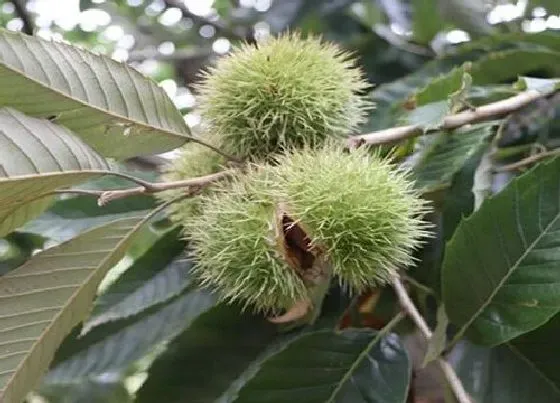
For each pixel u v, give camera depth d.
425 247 0.43
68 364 0.43
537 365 0.39
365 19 0.67
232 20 0.73
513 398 0.39
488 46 0.50
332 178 0.35
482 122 0.40
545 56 0.47
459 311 0.37
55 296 0.35
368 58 0.58
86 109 0.34
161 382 0.41
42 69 0.33
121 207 0.45
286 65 0.37
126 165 0.59
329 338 0.38
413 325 0.44
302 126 0.37
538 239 0.36
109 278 0.51
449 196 0.42
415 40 0.59
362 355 0.38
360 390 0.38
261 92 0.37
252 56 0.38
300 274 0.35
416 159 0.41
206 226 0.36
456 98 0.40
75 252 0.35
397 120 0.45
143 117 0.35
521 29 0.60
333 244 0.34
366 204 0.35
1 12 0.82
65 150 0.32
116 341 0.43
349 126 0.38
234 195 0.35
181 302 0.44
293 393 0.38
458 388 0.37
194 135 0.36
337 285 0.42
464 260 0.37
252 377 0.38
